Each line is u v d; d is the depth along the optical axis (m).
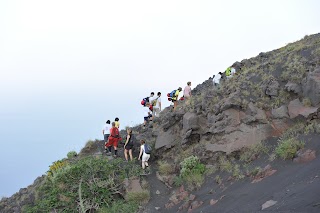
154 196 14.84
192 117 16.44
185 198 13.55
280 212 8.38
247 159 13.55
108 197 15.30
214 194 12.52
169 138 17.48
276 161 12.16
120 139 18.59
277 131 14.00
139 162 17.50
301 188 9.19
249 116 14.71
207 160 15.11
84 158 17.56
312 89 13.57
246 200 10.45
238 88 16.14
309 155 11.07
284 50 19.03
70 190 15.70
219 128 15.22
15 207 17.61
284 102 14.68
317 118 13.14
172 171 15.90
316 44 16.64
